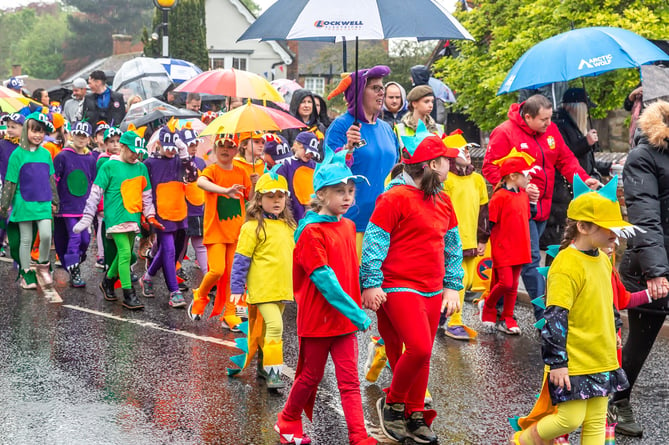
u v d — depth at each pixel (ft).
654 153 19.15
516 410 20.81
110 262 32.50
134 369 23.61
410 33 21.11
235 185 26.91
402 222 18.39
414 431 18.75
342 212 17.89
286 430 18.42
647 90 27.73
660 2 52.65
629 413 19.63
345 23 20.93
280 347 21.89
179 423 19.52
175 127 31.86
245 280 22.13
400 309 18.34
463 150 28.22
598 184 28.53
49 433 18.70
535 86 29.60
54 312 30.19
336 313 17.72
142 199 31.48
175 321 29.43
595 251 16.38
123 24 329.93
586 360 16.21
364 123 23.24
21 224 33.86
